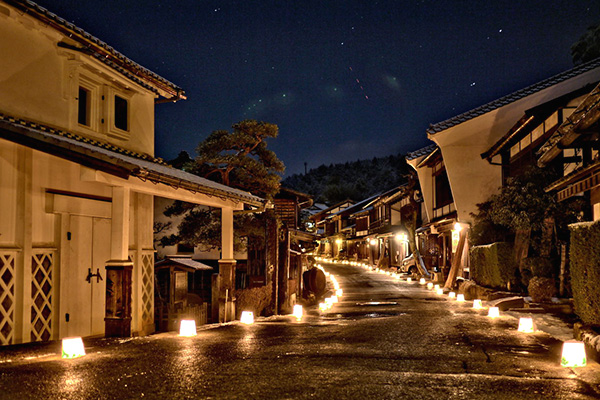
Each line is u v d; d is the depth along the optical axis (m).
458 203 22.78
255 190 17.81
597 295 7.68
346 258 68.44
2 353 6.89
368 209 56.44
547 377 5.55
